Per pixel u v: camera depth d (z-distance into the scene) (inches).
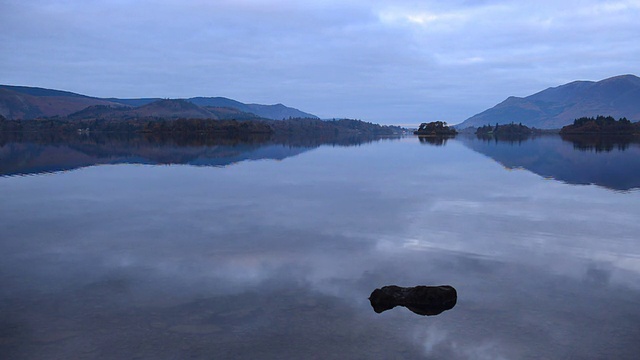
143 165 2541.8
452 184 1642.5
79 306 510.6
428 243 783.1
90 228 925.8
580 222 946.1
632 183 1625.2
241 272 629.9
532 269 633.6
